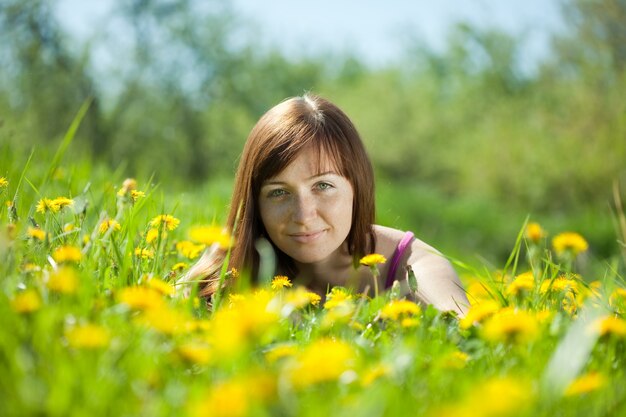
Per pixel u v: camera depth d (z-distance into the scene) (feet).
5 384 3.09
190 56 95.50
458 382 3.66
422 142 106.22
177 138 92.84
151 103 90.12
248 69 104.37
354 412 2.92
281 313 4.67
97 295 4.84
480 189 65.16
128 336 3.88
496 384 2.72
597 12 56.90
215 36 97.45
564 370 3.44
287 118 6.98
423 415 3.07
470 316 4.83
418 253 7.71
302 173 6.81
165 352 3.80
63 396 2.92
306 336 4.85
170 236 7.43
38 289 4.37
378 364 3.86
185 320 4.45
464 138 82.89
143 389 3.27
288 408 2.95
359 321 5.25
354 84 135.64
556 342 4.60
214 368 3.73
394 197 52.95
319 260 7.15
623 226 7.87
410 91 115.24
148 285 4.88
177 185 16.38
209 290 6.63
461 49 90.68
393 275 7.67
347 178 7.04
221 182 33.27
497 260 48.39
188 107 94.73
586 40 57.82
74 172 10.11
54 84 68.23
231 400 2.63
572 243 6.24
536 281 6.06
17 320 3.71
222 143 97.71
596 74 57.11
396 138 108.17
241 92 103.40
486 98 89.20
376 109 112.47
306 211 6.81
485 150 64.44
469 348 4.64
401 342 4.19
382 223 11.02
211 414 2.61
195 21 95.09
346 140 7.10
